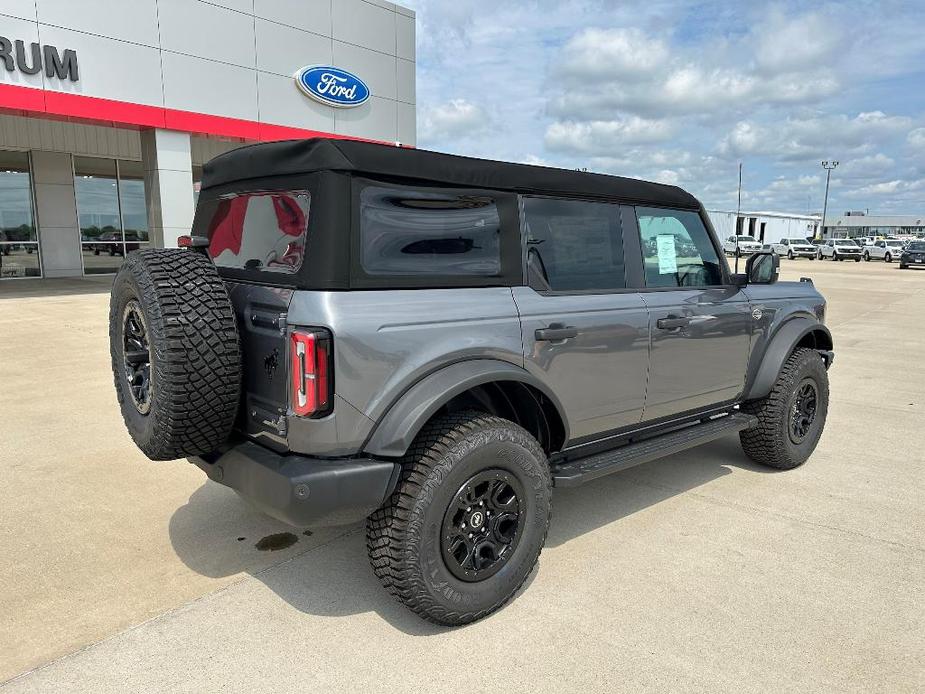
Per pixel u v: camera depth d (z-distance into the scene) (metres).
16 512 3.90
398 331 2.61
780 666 2.56
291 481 2.43
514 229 3.12
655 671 2.53
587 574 3.26
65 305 13.20
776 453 4.64
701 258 4.21
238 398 2.67
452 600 2.71
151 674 2.49
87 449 4.99
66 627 2.78
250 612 2.91
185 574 3.23
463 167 2.93
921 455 5.18
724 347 4.16
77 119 13.23
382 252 2.65
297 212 2.67
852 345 10.73
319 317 2.45
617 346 3.45
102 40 13.20
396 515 2.60
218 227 3.29
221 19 14.98
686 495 4.32
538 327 3.08
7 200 18.81
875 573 3.29
